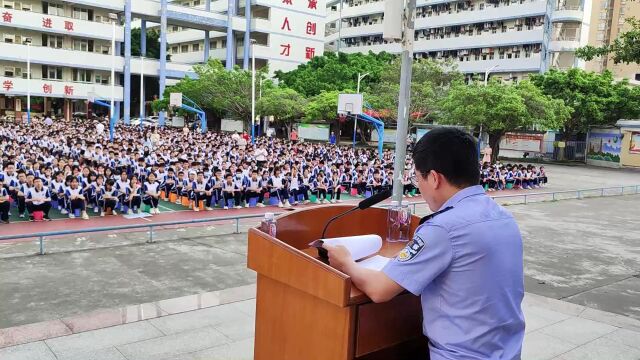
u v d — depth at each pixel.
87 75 42.59
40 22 38.03
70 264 7.95
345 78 39.25
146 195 13.33
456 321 1.88
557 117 27.11
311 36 52.31
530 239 10.62
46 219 12.10
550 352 4.80
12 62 38.56
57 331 5.05
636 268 8.50
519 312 1.97
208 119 43.66
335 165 18.23
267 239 2.31
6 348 4.63
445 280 1.90
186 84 37.19
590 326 5.52
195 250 9.01
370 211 3.01
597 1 48.69
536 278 7.72
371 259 2.46
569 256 9.23
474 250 1.84
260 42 51.28
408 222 2.93
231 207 14.65
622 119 33.16
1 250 8.70
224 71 35.47
